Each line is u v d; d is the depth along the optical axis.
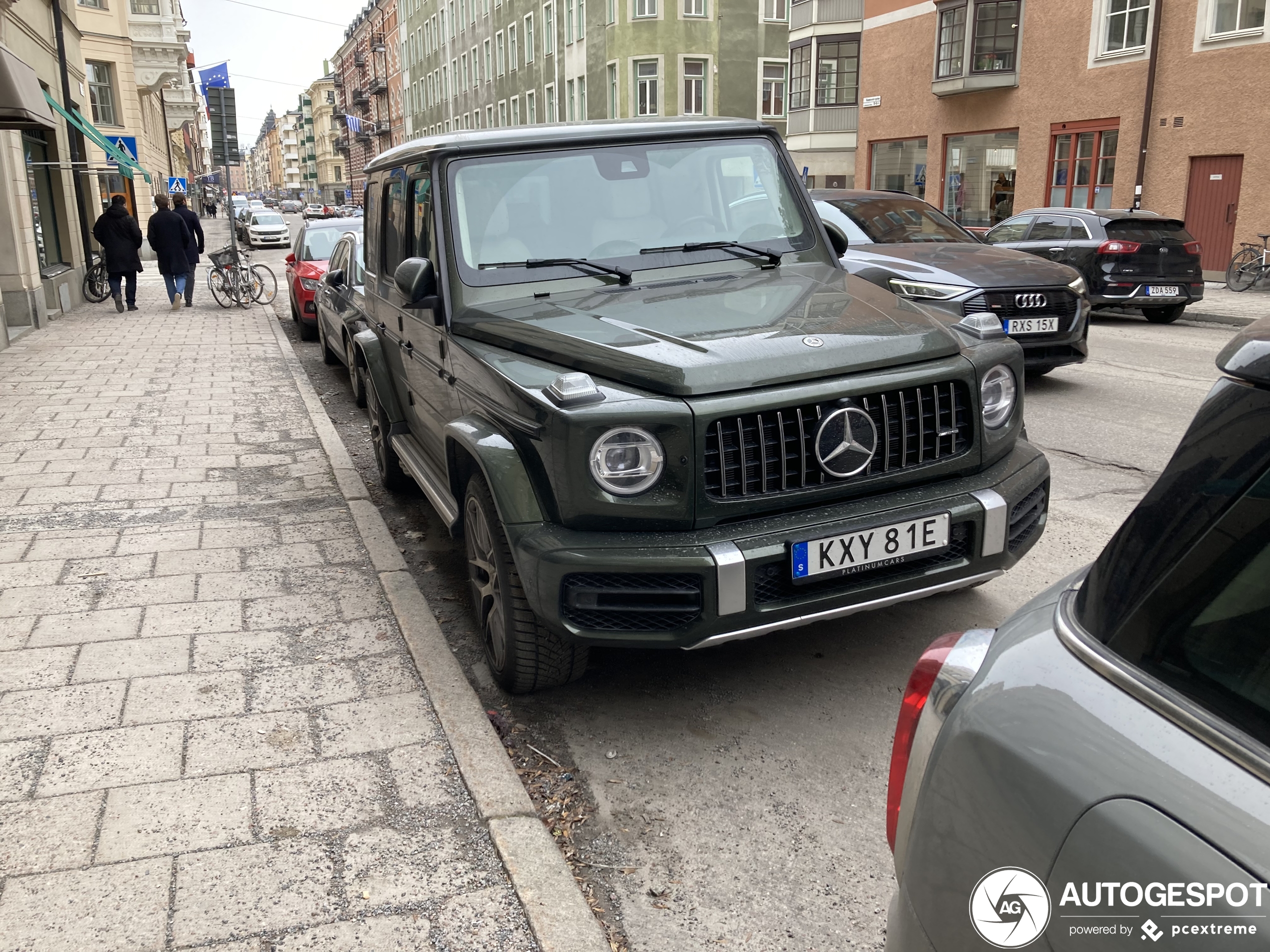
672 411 2.85
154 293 19.95
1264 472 1.08
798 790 2.99
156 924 2.34
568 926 2.32
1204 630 1.08
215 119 17.56
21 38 15.21
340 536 5.15
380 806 2.81
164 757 3.06
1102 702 1.14
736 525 2.95
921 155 27.95
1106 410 8.03
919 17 26.97
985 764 1.22
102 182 29.42
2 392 9.20
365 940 2.29
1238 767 0.99
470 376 3.58
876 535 2.99
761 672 3.72
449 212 3.96
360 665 3.67
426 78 75.19
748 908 2.49
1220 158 19.12
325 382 10.35
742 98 42.03
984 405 3.29
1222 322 14.33
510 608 3.28
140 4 39.72
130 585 4.47
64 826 2.71
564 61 47.84
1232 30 18.61
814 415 2.99
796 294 3.66
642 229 4.08
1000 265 8.26
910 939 1.33
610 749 3.24
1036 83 23.36
